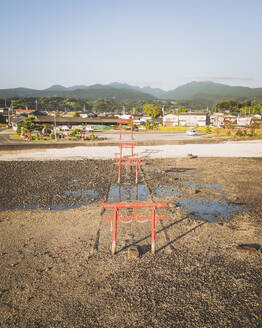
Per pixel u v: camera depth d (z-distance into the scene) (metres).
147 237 11.58
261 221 13.59
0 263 9.51
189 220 13.59
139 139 51.97
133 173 24.75
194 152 36.75
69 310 7.23
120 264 9.41
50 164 28.20
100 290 8.02
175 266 9.30
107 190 19.17
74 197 17.50
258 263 9.56
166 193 18.56
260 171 25.34
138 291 7.96
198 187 20.09
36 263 9.49
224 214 14.55
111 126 90.06
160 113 142.88
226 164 28.77
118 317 6.98
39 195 17.89
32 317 7.02
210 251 10.41
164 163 29.52
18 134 59.25
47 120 84.50
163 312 7.15
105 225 12.84
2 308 7.33
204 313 7.14
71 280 8.50
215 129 76.00
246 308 7.33
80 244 10.88
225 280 8.55
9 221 13.45
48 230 12.31
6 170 25.30
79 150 37.56
